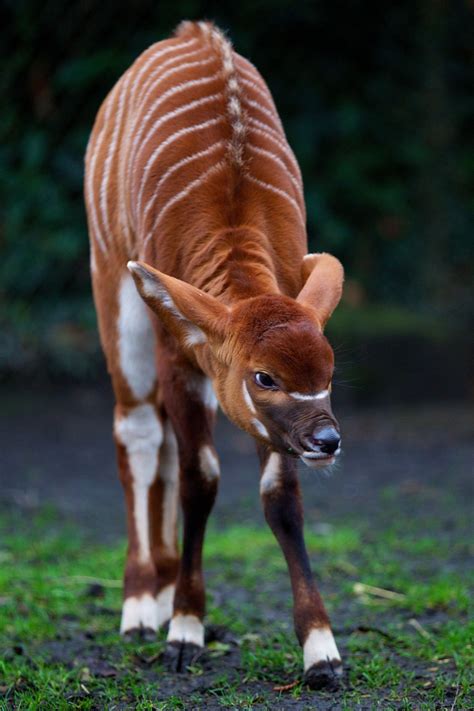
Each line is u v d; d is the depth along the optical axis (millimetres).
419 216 25375
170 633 9367
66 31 22797
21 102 22875
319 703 8188
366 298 24828
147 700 8289
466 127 25953
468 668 8867
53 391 21594
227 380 8039
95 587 11633
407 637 9797
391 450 18734
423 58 25359
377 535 13945
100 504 15805
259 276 8586
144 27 23078
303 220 9672
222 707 8180
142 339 10305
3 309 22328
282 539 8828
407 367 22047
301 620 8664
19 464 17734
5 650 9641
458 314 24609
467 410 21266
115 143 10430
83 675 8953
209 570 12508
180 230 9141
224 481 16984
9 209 22594
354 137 24672
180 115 9539
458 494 15969
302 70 24453
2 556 13039
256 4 23531
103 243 10445
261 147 9422
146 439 10617
